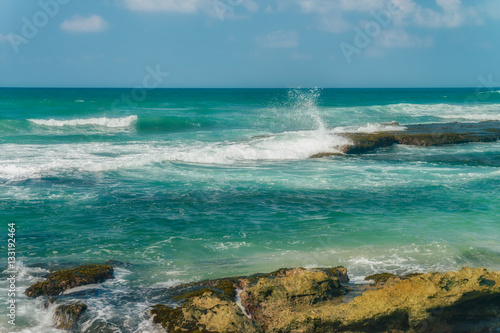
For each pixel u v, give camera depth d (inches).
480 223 394.3
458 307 239.1
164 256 321.1
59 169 585.3
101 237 356.2
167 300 252.5
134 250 331.6
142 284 274.4
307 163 693.9
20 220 390.0
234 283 270.2
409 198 476.7
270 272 278.2
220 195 485.1
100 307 243.8
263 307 239.0
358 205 450.6
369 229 377.1
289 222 395.9
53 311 238.7
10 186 498.3
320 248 335.6
